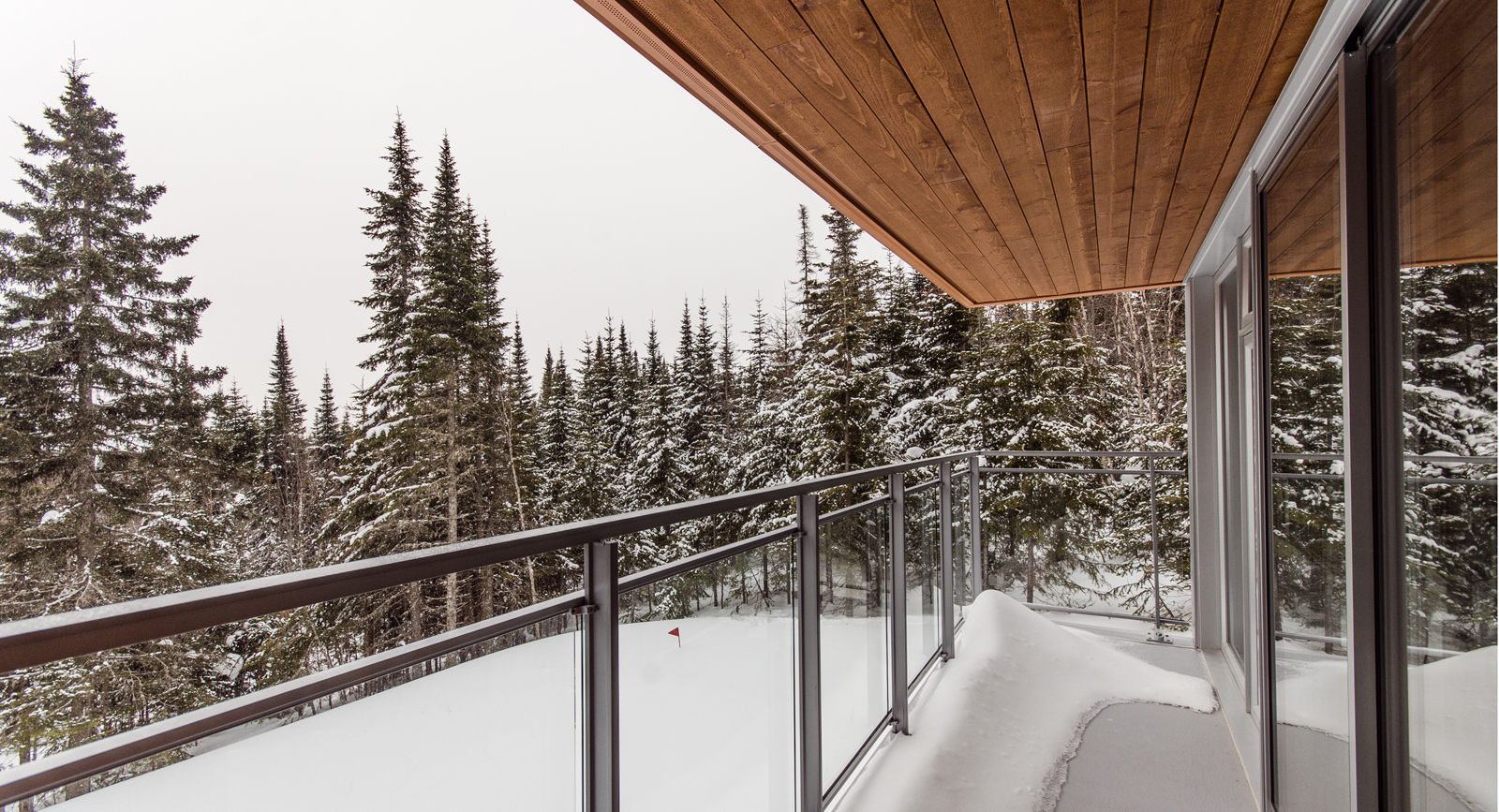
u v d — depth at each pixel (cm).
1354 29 117
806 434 1348
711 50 158
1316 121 146
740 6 140
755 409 2130
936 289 1245
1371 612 116
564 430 2092
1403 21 104
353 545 1417
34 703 781
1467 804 88
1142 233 312
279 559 1895
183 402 1525
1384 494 114
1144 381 1325
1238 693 294
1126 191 256
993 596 390
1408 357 104
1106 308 1392
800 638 206
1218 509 366
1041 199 265
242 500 1641
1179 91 177
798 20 145
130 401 1448
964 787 226
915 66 166
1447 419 91
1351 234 118
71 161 1558
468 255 1594
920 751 244
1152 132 203
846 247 1384
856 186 251
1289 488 178
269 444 2020
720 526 830
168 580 1362
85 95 1594
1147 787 234
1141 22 145
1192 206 274
